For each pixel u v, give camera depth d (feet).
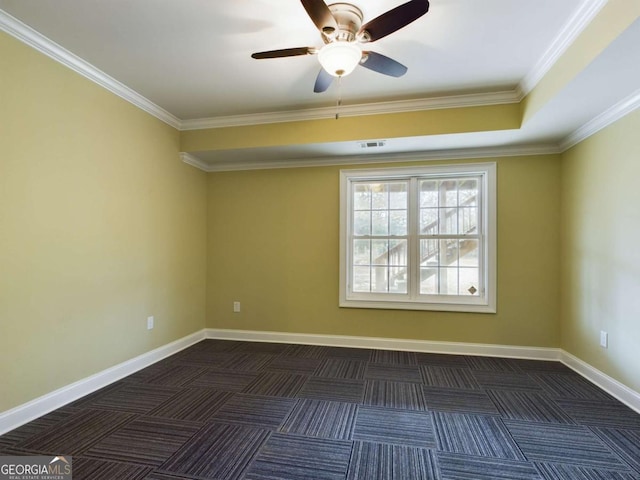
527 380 9.44
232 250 13.75
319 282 13.03
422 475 5.49
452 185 12.34
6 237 6.69
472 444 6.34
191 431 6.77
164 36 7.23
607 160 8.77
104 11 6.42
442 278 12.29
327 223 13.01
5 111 6.68
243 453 6.05
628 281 8.01
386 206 12.84
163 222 11.36
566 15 6.42
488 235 11.68
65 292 7.91
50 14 6.52
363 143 11.05
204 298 13.84
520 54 7.76
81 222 8.32
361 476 5.45
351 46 6.17
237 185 13.73
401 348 12.28
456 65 8.25
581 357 9.98
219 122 11.73
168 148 11.57
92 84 8.61
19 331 6.93
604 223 8.90
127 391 8.66
